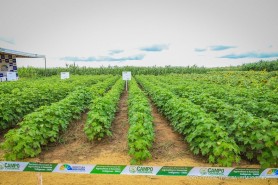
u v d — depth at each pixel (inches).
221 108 354.0
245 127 263.7
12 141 261.7
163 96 478.6
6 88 584.7
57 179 223.3
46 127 308.8
